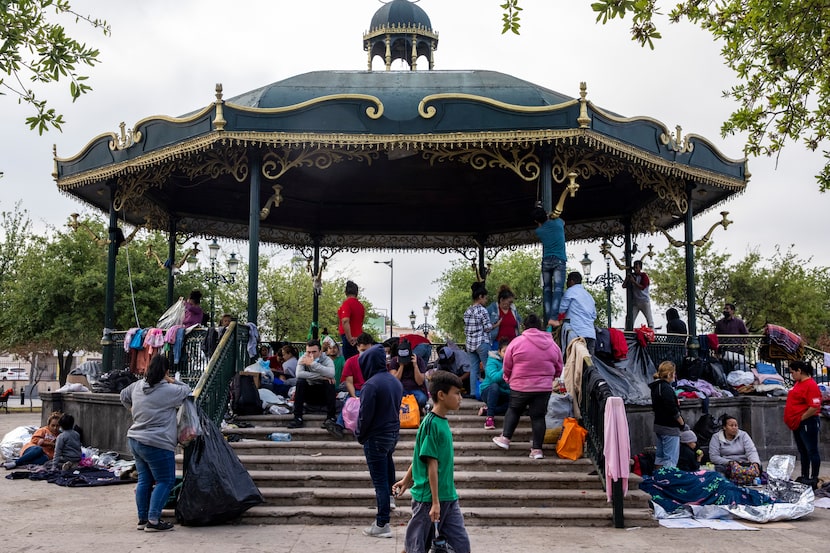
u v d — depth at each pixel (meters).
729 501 8.82
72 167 14.37
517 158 12.09
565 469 9.13
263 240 18.84
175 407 7.80
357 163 15.95
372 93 12.48
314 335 18.58
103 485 10.88
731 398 13.06
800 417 10.77
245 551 6.74
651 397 10.30
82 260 31.48
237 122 11.77
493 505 8.43
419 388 10.38
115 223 14.52
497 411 10.37
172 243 17.12
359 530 7.71
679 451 10.25
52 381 51.41
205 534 7.47
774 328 14.47
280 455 9.44
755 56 8.44
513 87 13.09
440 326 48.03
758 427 13.19
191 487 7.78
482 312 11.29
